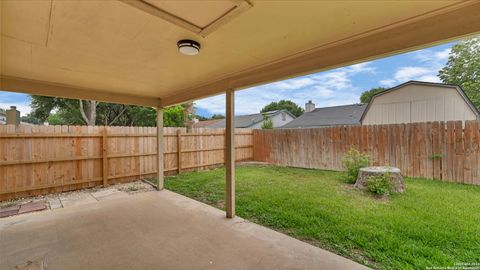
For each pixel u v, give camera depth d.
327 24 1.80
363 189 4.52
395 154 5.77
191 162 7.16
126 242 2.60
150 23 1.76
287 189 4.71
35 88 3.46
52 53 2.38
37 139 4.53
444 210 3.23
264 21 1.73
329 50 2.25
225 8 1.56
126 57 2.51
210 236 2.74
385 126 5.95
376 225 2.85
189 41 2.07
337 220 3.06
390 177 4.21
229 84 3.35
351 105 14.97
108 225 3.09
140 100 4.74
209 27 1.83
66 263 2.18
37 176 4.53
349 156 5.55
